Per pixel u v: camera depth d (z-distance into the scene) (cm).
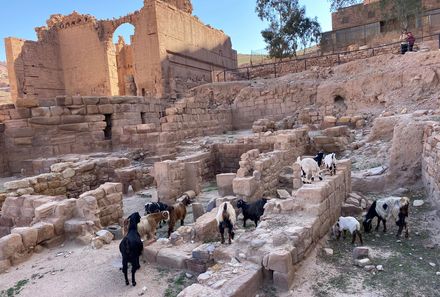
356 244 702
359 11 4047
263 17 4234
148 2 3023
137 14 3112
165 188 1179
